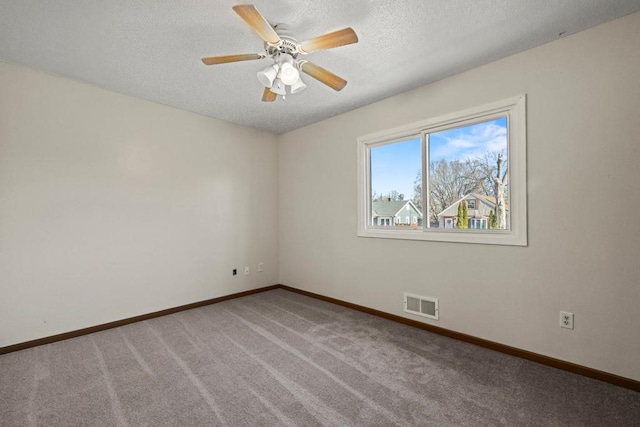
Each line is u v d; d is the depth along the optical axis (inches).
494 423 63.7
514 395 72.9
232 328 117.1
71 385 78.4
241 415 66.9
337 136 147.6
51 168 105.6
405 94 119.9
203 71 102.4
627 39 74.3
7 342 97.1
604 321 78.0
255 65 98.3
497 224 99.8
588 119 79.7
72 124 109.7
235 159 161.2
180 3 68.9
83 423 64.7
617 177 76.0
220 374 83.6
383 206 133.3
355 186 139.6
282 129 172.6
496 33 81.3
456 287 105.9
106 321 117.2
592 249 79.6
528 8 71.3
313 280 161.3
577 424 63.1
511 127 93.9
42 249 103.8
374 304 132.3
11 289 98.1
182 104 133.5
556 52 84.3
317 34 81.0
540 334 87.9
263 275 174.6
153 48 88.1
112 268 119.2
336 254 148.9
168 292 135.1
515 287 92.4
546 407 68.4
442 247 109.6
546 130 86.1
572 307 82.6
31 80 101.3
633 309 74.2
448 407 68.9
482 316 99.7
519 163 90.9
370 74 105.0
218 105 134.7
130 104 124.0
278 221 181.9
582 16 74.2
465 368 85.7
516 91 91.2
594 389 74.7
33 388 77.1
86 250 113.0
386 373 83.5
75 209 110.7
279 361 90.7
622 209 75.5
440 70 102.2
